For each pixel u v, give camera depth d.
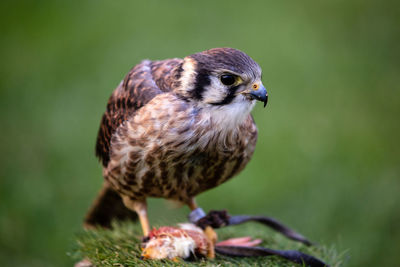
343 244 9.82
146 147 6.21
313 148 11.74
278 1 15.80
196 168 6.44
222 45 14.12
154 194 6.78
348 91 13.11
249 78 6.12
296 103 12.74
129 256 5.98
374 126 12.33
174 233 5.91
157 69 6.69
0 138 12.02
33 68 13.52
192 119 6.11
